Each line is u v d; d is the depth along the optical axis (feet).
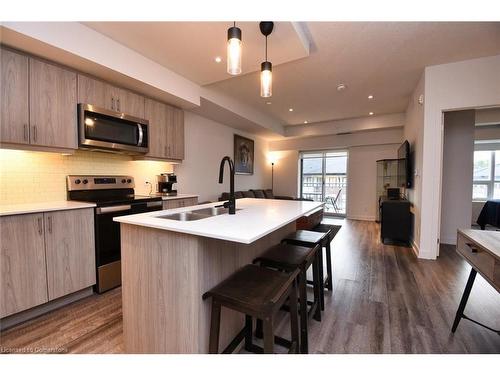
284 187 25.71
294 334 4.68
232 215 5.60
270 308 3.62
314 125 22.03
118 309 6.88
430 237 11.08
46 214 6.46
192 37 7.64
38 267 6.29
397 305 7.04
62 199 8.43
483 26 7.79
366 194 21.77
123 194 10.32
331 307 6.97
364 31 8.06
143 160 10.96
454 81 10.36
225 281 4.40
